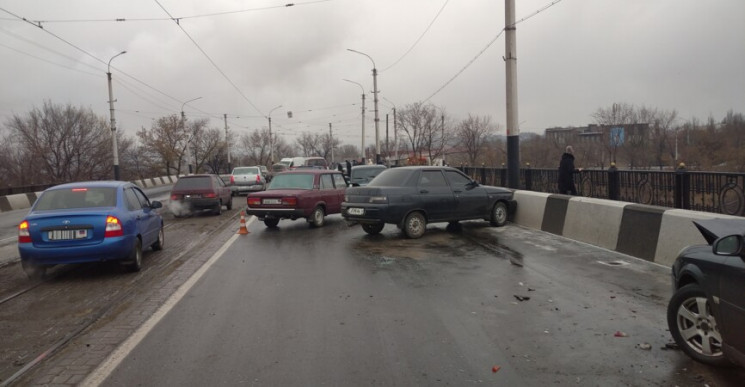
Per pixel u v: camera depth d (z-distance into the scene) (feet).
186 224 49.52
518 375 12.51
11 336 16.35
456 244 32.17
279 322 16.92
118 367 13.35
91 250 23.90
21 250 23.61
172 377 12.67
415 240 34.12
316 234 38.40
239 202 78.28
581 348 14.24
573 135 158.30
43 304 20.27
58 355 14.47
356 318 17.24
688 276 13.74
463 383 12.09
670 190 32.65
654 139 138.51
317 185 43.06
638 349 14.11
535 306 18.39
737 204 27.12
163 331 16.20
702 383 11.93
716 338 12.60
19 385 12.46
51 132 148.77
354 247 31.94
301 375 12.65
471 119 164.04
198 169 209.77
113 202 26.03
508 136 46.29
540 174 53.01
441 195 36.17
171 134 180.65
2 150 146.41
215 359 13.78
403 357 13.74
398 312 17.87
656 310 17.71
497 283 21.90
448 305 18.66
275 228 42.83
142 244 27.86
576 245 30.94
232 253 30.86
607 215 30.09
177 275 24.89
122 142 194.39
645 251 26.43
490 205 39.27
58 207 25.46
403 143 222.28
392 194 34.22
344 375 12.62
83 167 153.89
